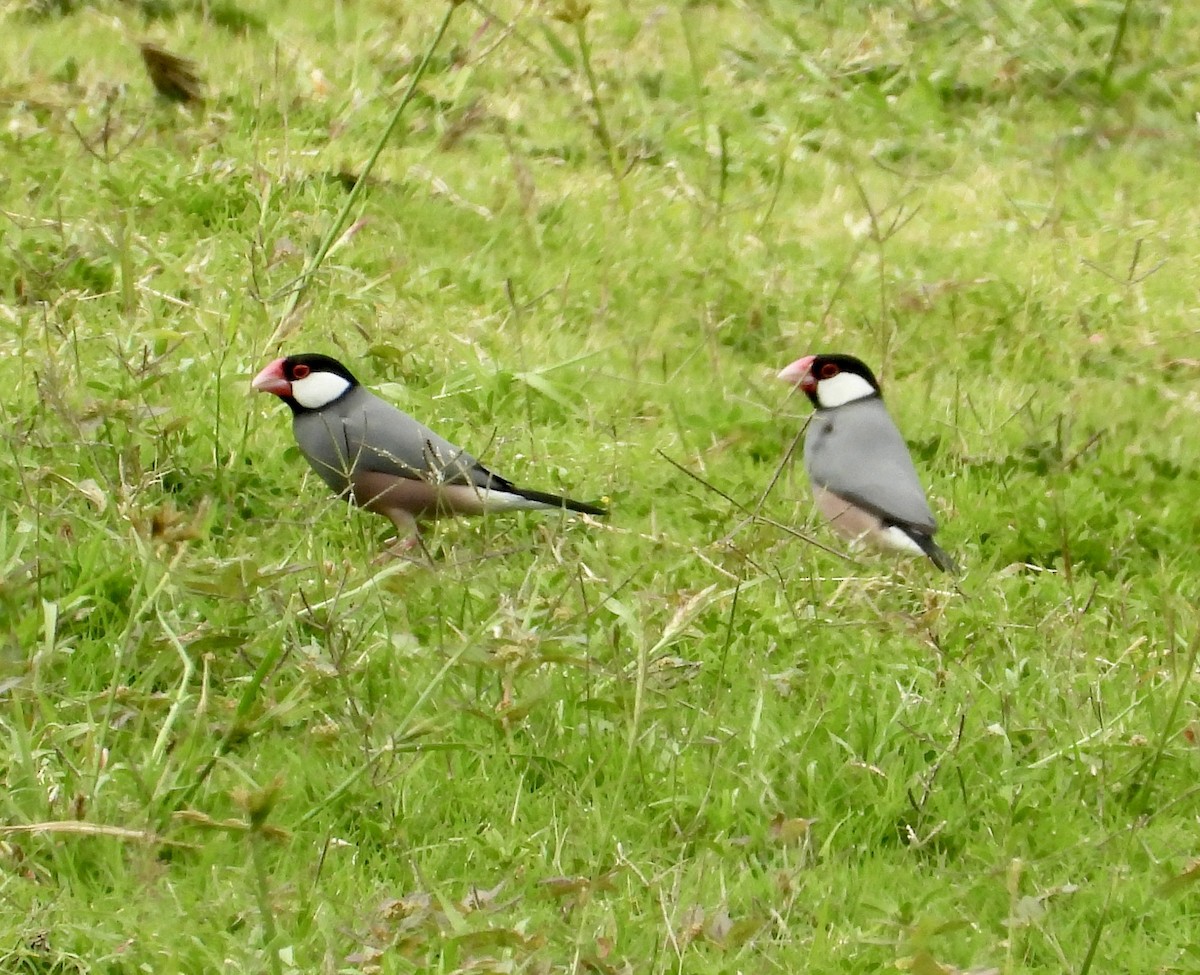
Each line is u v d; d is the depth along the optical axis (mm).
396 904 6781
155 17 19219
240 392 11586
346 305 13273
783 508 11586
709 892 7453
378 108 17750
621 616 8484
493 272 14836
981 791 8391
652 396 13219
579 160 17828
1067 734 8836
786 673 9000
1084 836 8133
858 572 10648
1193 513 12172
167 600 8812
